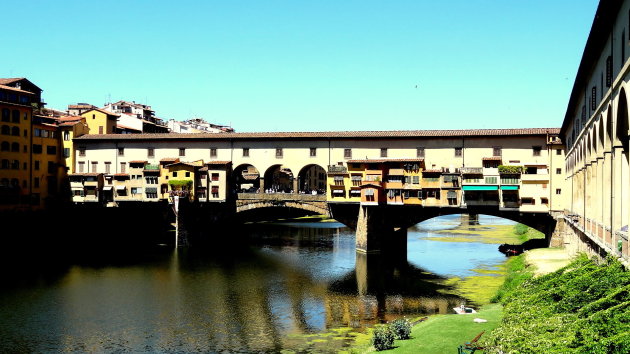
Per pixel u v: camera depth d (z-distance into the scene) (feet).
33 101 350.23
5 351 131.44
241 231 384.88
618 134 105.40
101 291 193.26
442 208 273.95
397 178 277.85
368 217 281.74
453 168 277.64
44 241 301.43
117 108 478.18
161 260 258.98
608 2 100.22
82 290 194.39
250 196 311.06
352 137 291.17
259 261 258.78
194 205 309.63
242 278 218.18
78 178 325.42
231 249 297.53
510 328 96.48
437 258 268.00
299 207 301.84
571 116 208.03
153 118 498.69
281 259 264.93
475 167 272.72
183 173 311.47
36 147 319.06
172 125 537.65
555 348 75.66
